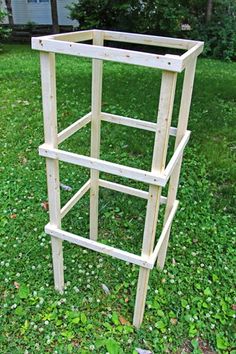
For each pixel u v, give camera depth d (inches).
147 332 70.7
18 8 416.5
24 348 66.9
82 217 99.8
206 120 163.2
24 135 143.2
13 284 78.7
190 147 139.3
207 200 109.5
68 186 112.3
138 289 66.6
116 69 246.4
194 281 82.4
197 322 72.9
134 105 175.3
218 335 70.7
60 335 68.9
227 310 75.9
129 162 126.6
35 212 100.5
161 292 78.7
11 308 73.4
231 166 127.3
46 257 85.8
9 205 103.0
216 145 141.0
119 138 141.9
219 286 81.7
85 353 66.1
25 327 70.1
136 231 96.4
